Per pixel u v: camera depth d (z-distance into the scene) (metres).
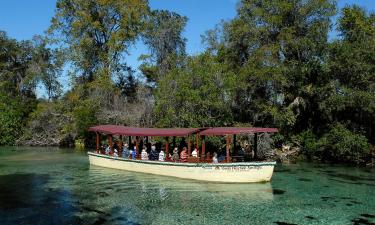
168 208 19.33
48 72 64.69
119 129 32.56
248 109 42.91
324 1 39.66
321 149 38.06
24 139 54.53
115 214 18.27
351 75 37.53
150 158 29.61
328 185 25.69
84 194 22.34
